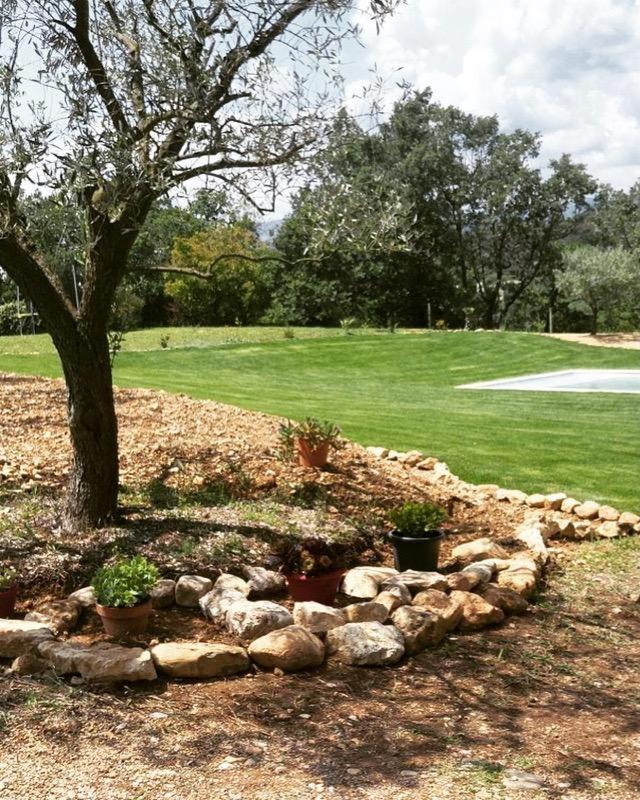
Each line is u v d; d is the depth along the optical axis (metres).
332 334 33.41
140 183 5.08
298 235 6.29
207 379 19.97
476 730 3.75
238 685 4.23
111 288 6.00
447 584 5.70
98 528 6.20
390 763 3.37
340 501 7.54
